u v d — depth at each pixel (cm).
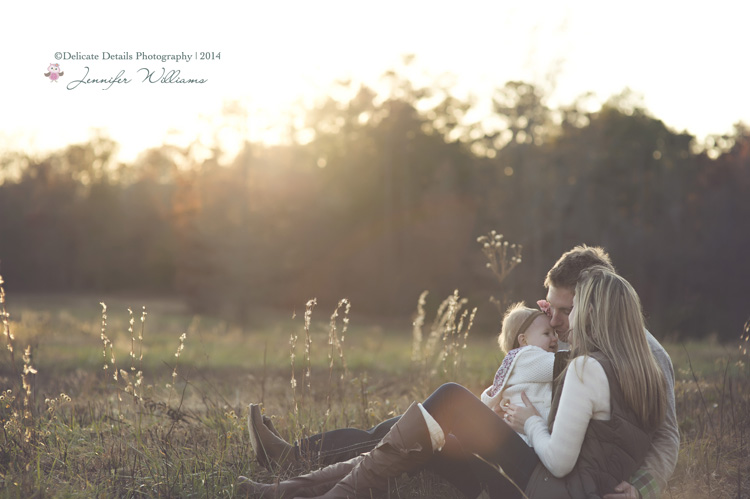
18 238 6131
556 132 3750
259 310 4009
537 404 298
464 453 284
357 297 4459
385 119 4731
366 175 4750
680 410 461
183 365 916
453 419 287
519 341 328
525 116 3466
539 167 3478
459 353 566
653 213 4028
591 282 267
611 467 253
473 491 297
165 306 4725
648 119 4272
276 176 4203
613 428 252
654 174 4106
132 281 6294
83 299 5338
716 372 589
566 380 258
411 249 4312
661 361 280
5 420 377
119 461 351
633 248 3612
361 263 4503
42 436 370
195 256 3744
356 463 301
